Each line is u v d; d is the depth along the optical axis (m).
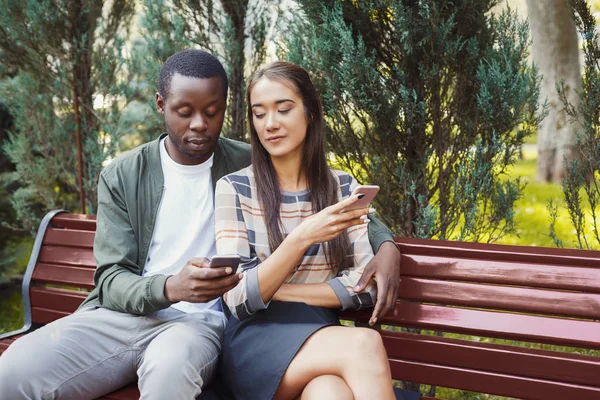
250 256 2.13
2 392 1.96
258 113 2.13
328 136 3.01
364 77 2.79
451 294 2.23
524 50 2.85
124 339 2.13
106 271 2.21
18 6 3.77
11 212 4.86
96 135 4.05
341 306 2.10
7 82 4.17
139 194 2.30
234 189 2.15
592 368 2.02
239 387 1.99
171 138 2.25
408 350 2.24
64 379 2.05
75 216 2.82
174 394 1.89
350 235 2.20
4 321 4.30
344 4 2.87
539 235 6.41
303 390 1.88
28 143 4.30
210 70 2.20
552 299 2.11
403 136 2.91
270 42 3.55
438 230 2.98
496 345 2.17
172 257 2.30
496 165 2.99
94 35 4.06
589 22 2.89
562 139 8.41
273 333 1.97
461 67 2.88
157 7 3.58
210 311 2.26
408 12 2.70
